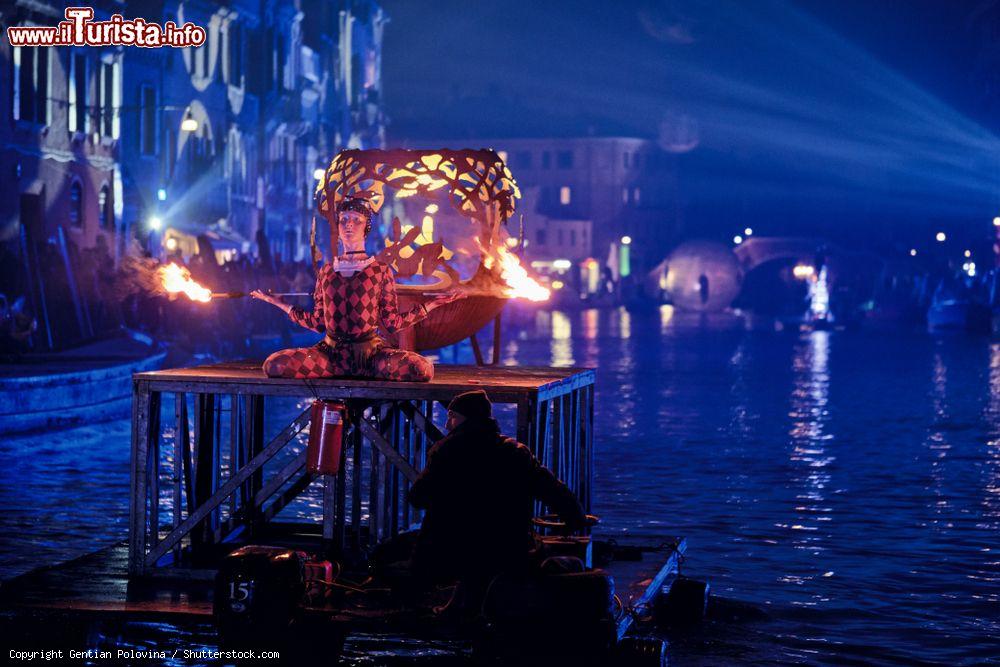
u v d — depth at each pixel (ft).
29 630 28.48
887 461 63.87
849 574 38.68
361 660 27.78
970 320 228.43
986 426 79.77
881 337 208.03
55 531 44.06
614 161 431.43
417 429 35.91
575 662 26.91
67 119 126.93
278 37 205.98
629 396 99.86
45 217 122.62
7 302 86.43
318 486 53.88
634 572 33.47
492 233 34.37
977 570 39.52
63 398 71.20
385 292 31.14
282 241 220.02
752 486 55.57
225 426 74.49
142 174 151.12
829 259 371.76
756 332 222.28
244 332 119.75
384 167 34.09
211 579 31.07
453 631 27.53
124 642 27.99
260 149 201.98
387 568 30.17
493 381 30.89
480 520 27.02
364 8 278.67
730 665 29.40
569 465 33.35
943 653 30.73
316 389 30.60
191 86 168.35
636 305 347.15
